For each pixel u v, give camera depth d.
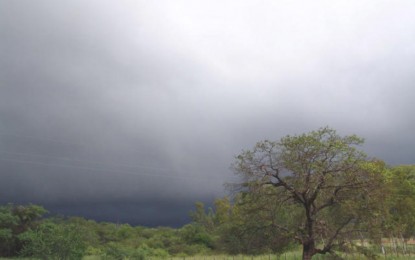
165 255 67.31
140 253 53.25
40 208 67.44
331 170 25.34
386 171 26.00
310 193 25.70
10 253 61.09
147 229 103.31
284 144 25.97
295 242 26.73
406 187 38.69
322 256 30.19
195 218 98.56
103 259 49.47
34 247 31.67
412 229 40.25
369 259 26.67
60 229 33.03
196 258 53.50
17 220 63.28
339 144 25.09
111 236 84.94
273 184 26.42
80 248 33.06
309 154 25.50
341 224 26.27
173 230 98.56
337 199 25.62
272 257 38.69
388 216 25.83
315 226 25.80
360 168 25.00
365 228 25.42
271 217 26.38
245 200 27.12
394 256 36.41
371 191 25.02
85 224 85.38
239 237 28.23
